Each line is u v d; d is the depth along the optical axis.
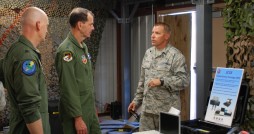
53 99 5.20
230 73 2.89
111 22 6.66
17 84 2.01
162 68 3.22
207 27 3.78
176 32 5.54
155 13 5.94
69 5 5.61
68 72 2.57
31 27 2.14
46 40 5.41
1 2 5.03
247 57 3.11
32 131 2.02
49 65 5.46
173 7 5.55
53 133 4.42
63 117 2.63
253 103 3.04
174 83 3.09
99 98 6.66
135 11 5.92
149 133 2.76
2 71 2.27
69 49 2.59
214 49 4.86
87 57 2.76
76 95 2.59
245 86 2.83
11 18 5.11
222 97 2.89
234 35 3.25
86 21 2.67
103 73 6.68
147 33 6.15
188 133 2.79
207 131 2.72
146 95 3.29
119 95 6.74
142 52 6.28
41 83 2.17
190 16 5.25
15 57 2.05
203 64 3.77
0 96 2.36
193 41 5.21
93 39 6.05
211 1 3.71
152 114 3.26
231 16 3.27
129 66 6.18
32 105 2.00
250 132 2.99
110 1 6.05
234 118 2.85
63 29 5.58
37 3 5.31
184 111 5.34
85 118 2.70
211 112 2.94
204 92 3.76
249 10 3.07
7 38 5.10
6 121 5.04
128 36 6.10
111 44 6.72
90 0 5.85
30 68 2.03
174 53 3.21
